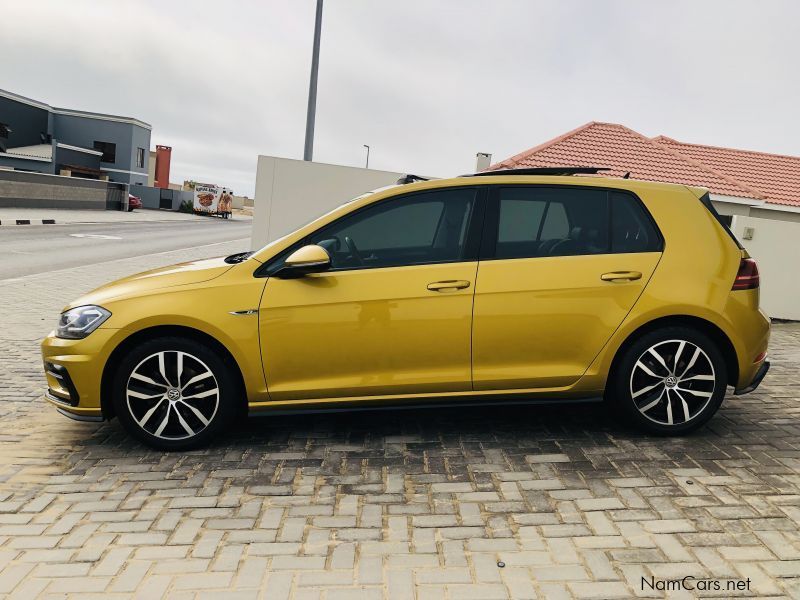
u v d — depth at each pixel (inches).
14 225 946.1
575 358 158.7
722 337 161.3
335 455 157.6
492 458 154.6
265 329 154.1
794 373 235.9
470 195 161.3
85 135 1935.3
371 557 112.9
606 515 126.3
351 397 158.1
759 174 744.3
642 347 159.3
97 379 155.7
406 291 154.5
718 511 127.2
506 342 156.6
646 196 163.8
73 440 170.1
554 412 187.0
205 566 110.4
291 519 126.7
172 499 135.9
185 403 158.7
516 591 102.4
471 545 116.4
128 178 1998.0
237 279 157.3
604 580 105.0
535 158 648.4
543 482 141.3
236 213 2881.4
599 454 155.8
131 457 158.1
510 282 155.6
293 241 159.5
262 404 157.9
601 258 158.4
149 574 108.0
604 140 698.8
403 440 166.9
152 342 155.8
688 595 100.7
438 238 159.5
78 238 856.9
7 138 1688.0
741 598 99.9
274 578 106.7
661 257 159.6
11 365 246.4
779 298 370.9
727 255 161.8
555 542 116.8
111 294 159.8
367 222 160.1
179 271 165.0
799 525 121.6
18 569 109.4
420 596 101.5
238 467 151.4
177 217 1817.2
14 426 180.4
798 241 367.2
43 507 132.3
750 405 193.3
